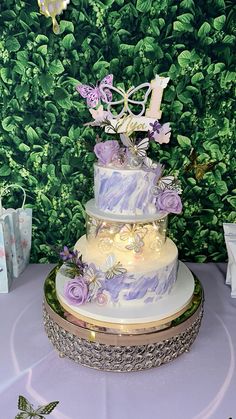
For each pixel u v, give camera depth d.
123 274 0.98
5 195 1.43
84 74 1.30
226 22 1.27
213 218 1.48
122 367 0.97
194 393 0.94
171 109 1.35
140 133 1.23
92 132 1.35
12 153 1.38
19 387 0.94
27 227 1.40
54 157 1.38
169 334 0.97
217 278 1.42
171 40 1.28
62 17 1.25
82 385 0.95
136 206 1.02
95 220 1.07
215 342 1.11
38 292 1.31
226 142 1.39
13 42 1.27
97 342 0.95
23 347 1.07
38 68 1.29
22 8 1.24
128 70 1.30
